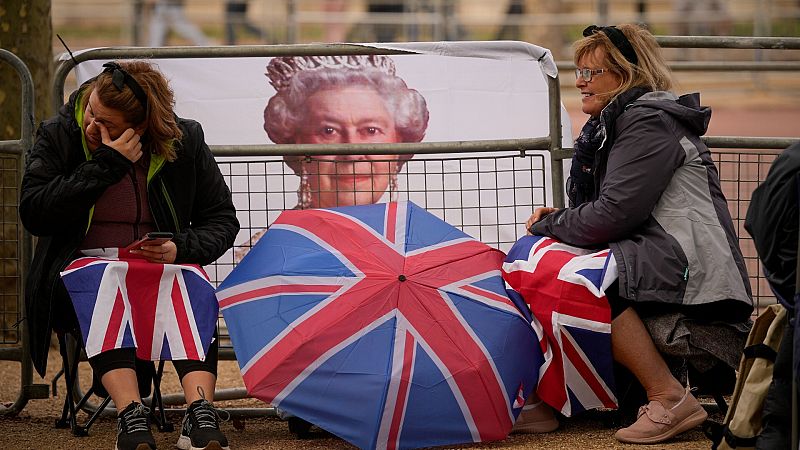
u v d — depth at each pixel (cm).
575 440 1270
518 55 1466
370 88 1753
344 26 5772
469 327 1235
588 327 1227
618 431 1255
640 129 1270
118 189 1258
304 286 1244
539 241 1315
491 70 1764
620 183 1255
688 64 2423
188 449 1168
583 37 1375
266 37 5772
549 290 1252
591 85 1338
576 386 1258
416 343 1205
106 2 6688
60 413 1521
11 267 1998
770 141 1491
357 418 1167
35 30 2152
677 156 1266
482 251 1339
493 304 1265
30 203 1204
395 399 1172
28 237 1466
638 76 1327
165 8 5756
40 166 1230
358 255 1278
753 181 1519
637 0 6091
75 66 1530
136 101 1203
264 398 1171
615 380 1330
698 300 1246
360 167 1742
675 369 1303
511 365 1235
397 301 1230
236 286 1264
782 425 1066
